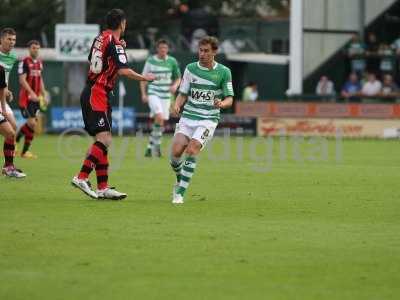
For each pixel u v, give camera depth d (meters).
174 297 29.11
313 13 127.38
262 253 35.44
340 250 36.19
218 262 33.84
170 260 34.06
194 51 127.06
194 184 57.72
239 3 166.75
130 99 121.94
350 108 112.69
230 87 48.12
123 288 30.12
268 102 114.12
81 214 43.94
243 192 53.84
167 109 79.31
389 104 112.25
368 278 31.80
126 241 37.41
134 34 153.50
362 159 80.38
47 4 157.88
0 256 34.50
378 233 39.97
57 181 57.56
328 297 29.38
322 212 46.03
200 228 40.62
